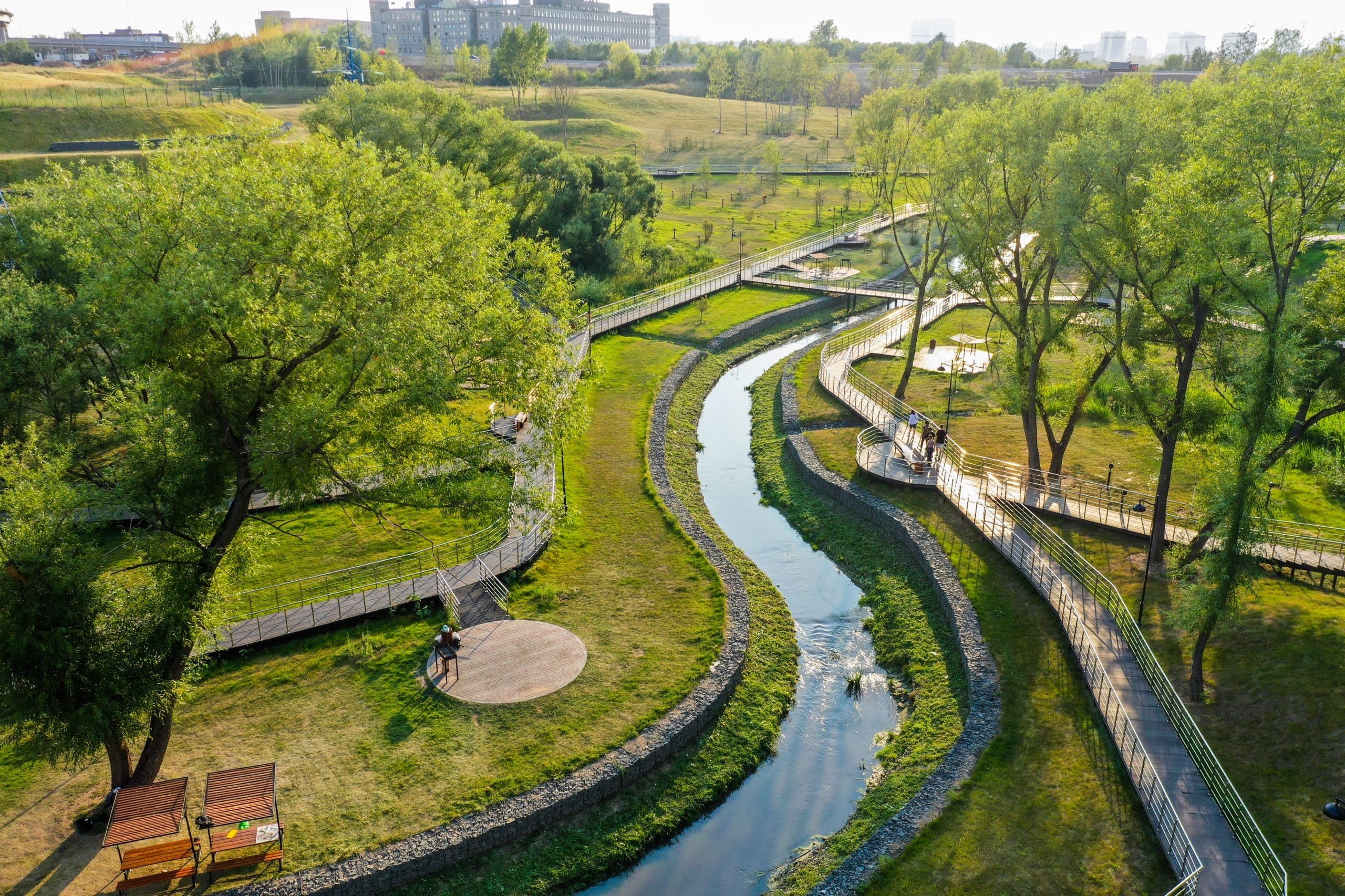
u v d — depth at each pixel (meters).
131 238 21.94
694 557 35.94
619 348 64.56
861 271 87.56
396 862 20.62
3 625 18.66
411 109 80.12
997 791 22.97
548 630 30.41
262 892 19.78
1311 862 19.53
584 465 44.44
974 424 49.12
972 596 32.31
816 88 166.50
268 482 22.22
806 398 54.38
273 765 21.66
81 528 22.16
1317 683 24.77
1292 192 23.83
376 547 35.44
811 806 24.47
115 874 20.19
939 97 71.31
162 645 20.92
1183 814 21.14
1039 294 42.22
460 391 25.34
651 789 24.33
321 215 23.34
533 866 21.64
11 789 22.77
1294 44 29.27
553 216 81.12
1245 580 23.64
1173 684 26.34
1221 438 30.41
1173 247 26.77
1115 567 33.09
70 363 37.44
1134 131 29.47
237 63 156.38
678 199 120.25
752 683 28.97
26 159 75.38
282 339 22.80
